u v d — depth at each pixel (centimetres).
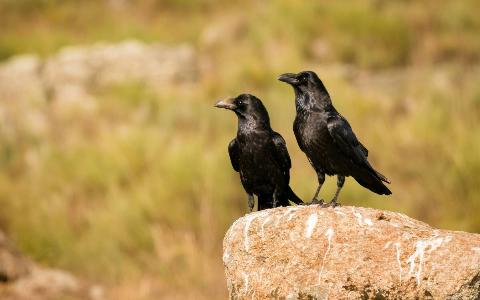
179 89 2300
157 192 1543
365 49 2425
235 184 1570
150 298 1373
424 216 1558
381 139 1755
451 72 2231
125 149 1697
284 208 682
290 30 2477
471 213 1517
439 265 611
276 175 825
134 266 1462
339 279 631
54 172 1697
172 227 1515
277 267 658
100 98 2214
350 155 738
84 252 1495
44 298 1358
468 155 1587
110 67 2417
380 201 1533
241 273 673
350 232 645
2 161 1833
